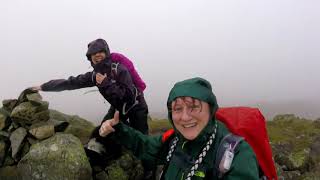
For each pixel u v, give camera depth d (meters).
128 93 1.45
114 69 1.44
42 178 1.50
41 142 1.61
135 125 1.56
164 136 0.88
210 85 0.76
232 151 0.72
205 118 0.75
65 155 1.52
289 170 2.21
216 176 0.72
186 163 0.76
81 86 1.59
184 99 0.74
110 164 1.68
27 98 1.74
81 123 2.17
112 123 0.91
